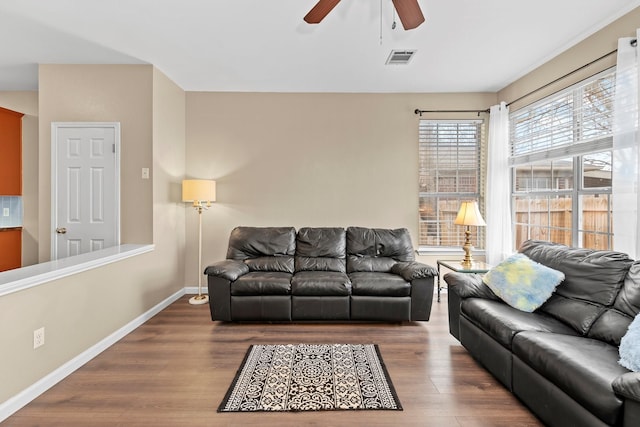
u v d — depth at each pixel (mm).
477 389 2158
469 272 3441
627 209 2381
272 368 2414
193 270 4418
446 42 2996
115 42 3023
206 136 4355
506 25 2713
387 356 2623
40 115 3484
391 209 4406
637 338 1579
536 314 2342
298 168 4391
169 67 3580
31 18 2629
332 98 4367
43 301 2152
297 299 3291
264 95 4363
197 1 2402
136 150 3514
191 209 4398
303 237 3973
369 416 1881
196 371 2377
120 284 2994
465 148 4422
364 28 2760
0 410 1842
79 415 1884
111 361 2533
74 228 3506
